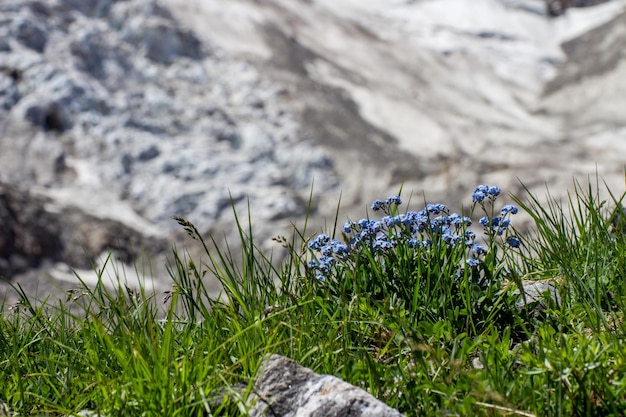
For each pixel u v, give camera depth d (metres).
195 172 119.62
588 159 141.25
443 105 170.50
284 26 185.75
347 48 189.38
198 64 153.88
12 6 140.38
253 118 143.50
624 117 162.75
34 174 108.50
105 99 129.50
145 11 158.50
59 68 128.38
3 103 119.69
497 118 167.12
